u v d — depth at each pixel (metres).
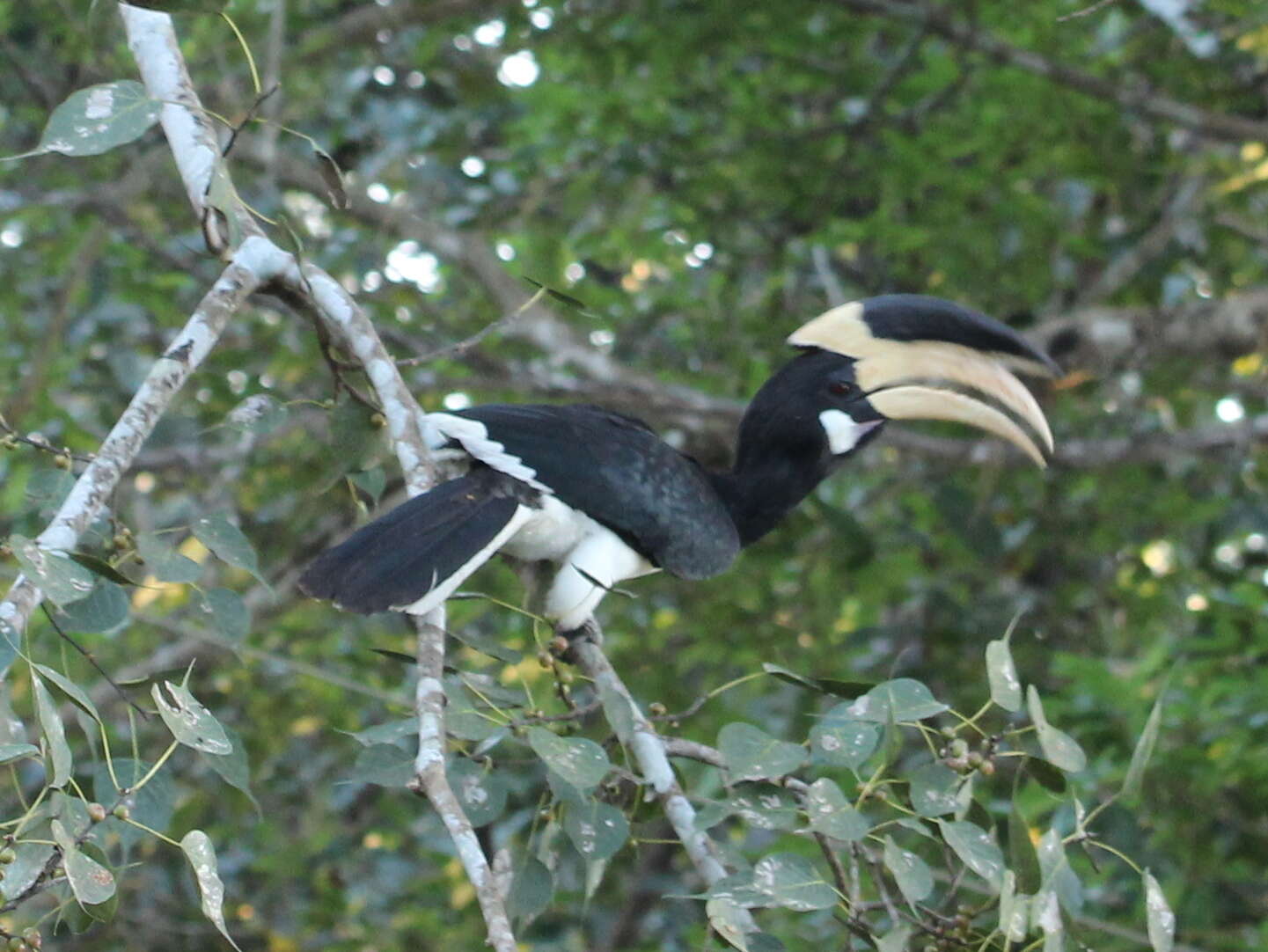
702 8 13.02
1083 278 14.44
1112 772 9.41
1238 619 10.94
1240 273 14.36
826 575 12.70
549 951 10.95
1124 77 13.33
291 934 12.22
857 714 5.26
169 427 11.62
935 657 11.77
